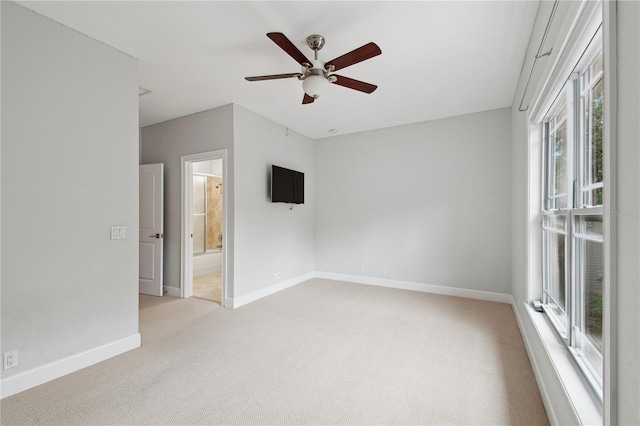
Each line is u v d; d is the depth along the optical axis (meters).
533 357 2.18
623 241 0.77
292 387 1.99
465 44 2.42
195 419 1.69
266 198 4.22
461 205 4.16
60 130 2.15
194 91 3.30
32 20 2.01
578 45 1.34
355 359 2.37
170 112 3.92
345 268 5.12
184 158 4.04
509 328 2.99
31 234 2.01
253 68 2.82
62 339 2.15
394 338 2.77
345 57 2.09
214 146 3.77
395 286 4.65
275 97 3.48
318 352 2.50
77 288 2.24
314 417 1.71
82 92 2.28
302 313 3.45
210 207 6.52
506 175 3.87
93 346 2.32
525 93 2.63
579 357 1.57
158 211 4.12
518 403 1.82
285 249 4.64
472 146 4.08
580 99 1.64
